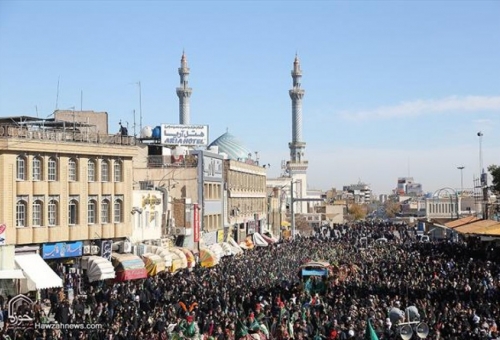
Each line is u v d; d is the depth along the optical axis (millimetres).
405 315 34656
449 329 33062
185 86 185125
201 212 78062
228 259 72875
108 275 52469
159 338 33000
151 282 50188
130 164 59938
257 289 48844
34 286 46375
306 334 33938
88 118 68250
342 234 132500
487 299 42156
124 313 37688
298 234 139875
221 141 127438
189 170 79312
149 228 64875
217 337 33156
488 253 72125
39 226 51188
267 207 126000
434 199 194750
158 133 87688
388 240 111438
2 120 55812
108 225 57344
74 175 54719
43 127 56438
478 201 148250
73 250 53781
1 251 46938
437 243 97062
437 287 46156
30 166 50750
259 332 34312
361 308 38375
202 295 45188
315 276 56312
